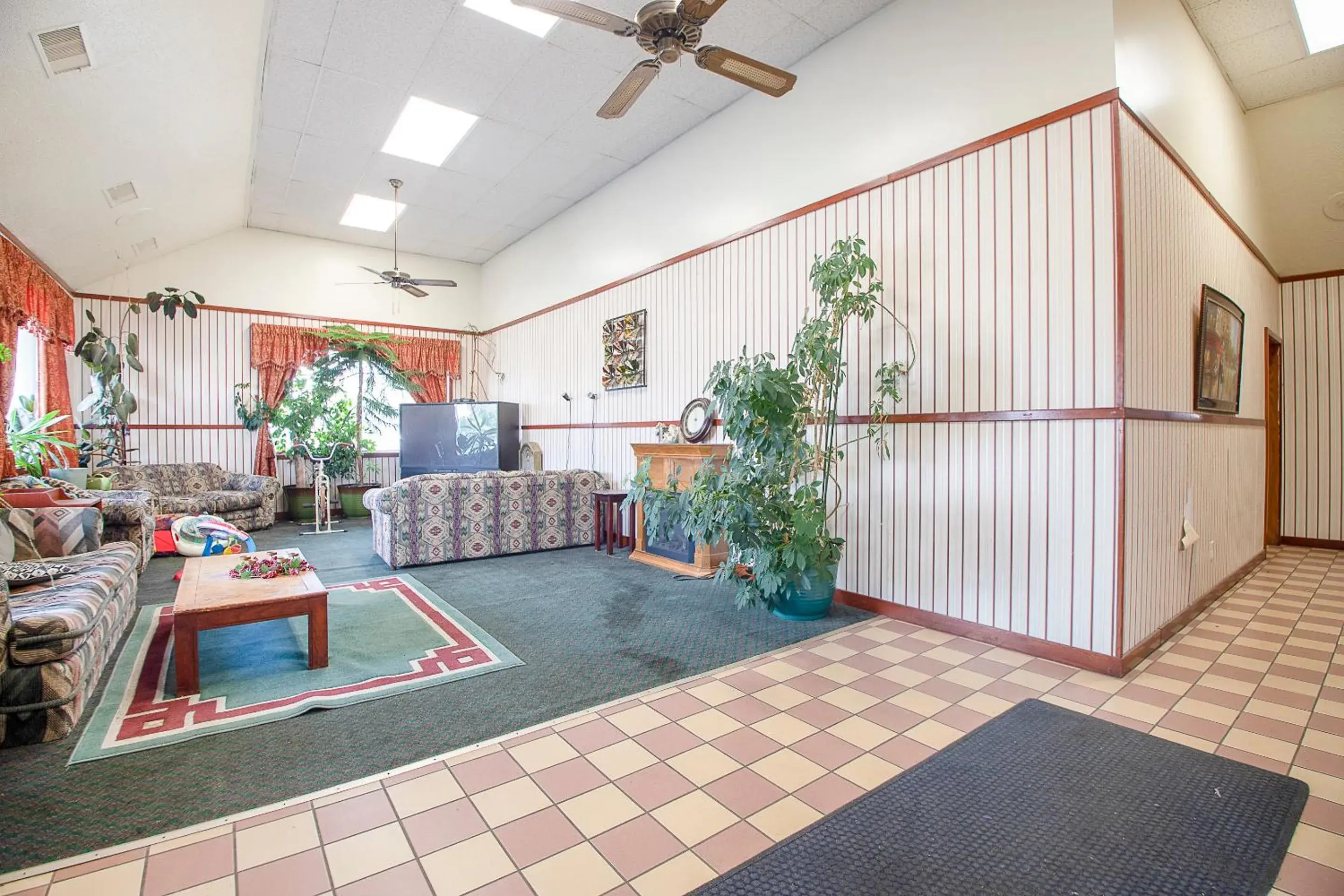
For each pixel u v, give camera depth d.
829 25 3.78
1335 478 5.59
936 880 1.42
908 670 2.71
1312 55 4.03
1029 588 2.93
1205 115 3.83
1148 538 2.91
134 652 2.88
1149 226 2.94
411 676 2.60
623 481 6.03
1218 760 1.94
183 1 3.32
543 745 2.04
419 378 8.82
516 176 6.14
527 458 7.79
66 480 5.04
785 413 3.32
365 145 5.47
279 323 7.88
